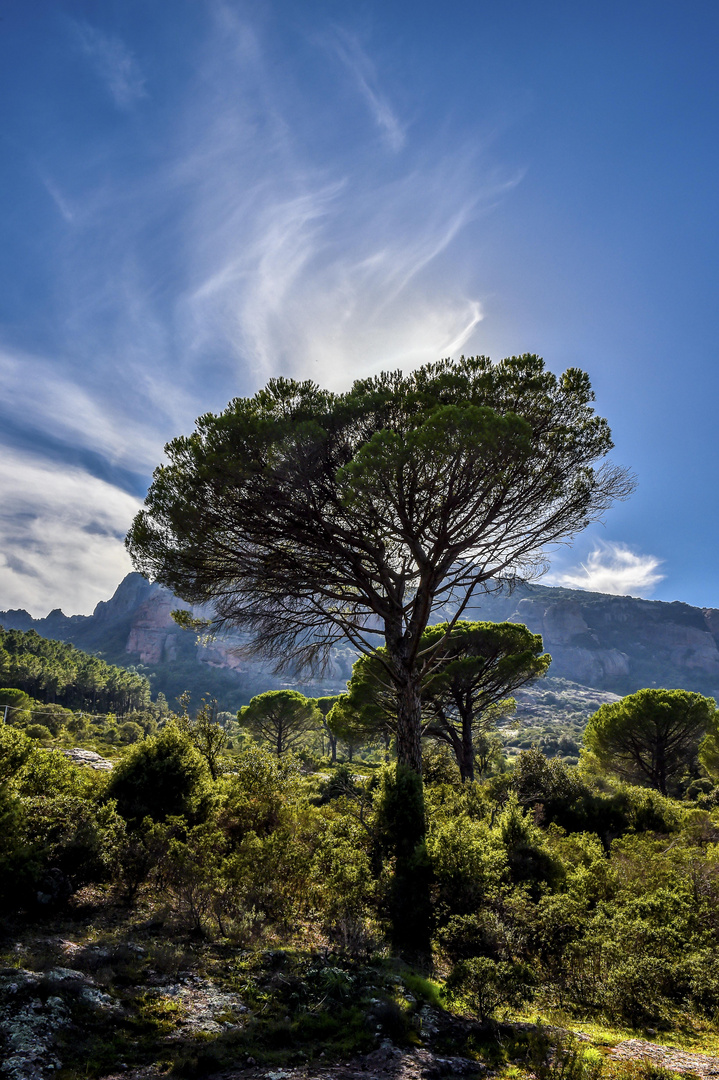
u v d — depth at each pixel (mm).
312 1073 3672
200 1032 4039
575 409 10703
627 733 27891
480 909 7062
